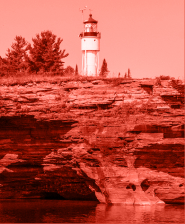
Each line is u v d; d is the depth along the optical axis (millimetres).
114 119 45969
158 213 39938
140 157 45281
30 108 46875
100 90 47625
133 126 44750
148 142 44438
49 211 41031
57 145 48031
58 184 50031
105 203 46375
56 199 50469
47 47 71688
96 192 47219
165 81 46312
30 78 49906
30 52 72938
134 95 46719
